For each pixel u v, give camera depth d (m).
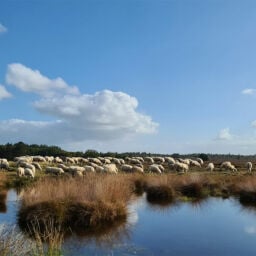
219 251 12.97
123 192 19.69
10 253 8.74
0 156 98.19
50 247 9.72
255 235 15.25
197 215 19.38
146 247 13.23
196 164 61.69
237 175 39.94
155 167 47.47
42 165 57.00
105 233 15.08
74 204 16.88
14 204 21.17
